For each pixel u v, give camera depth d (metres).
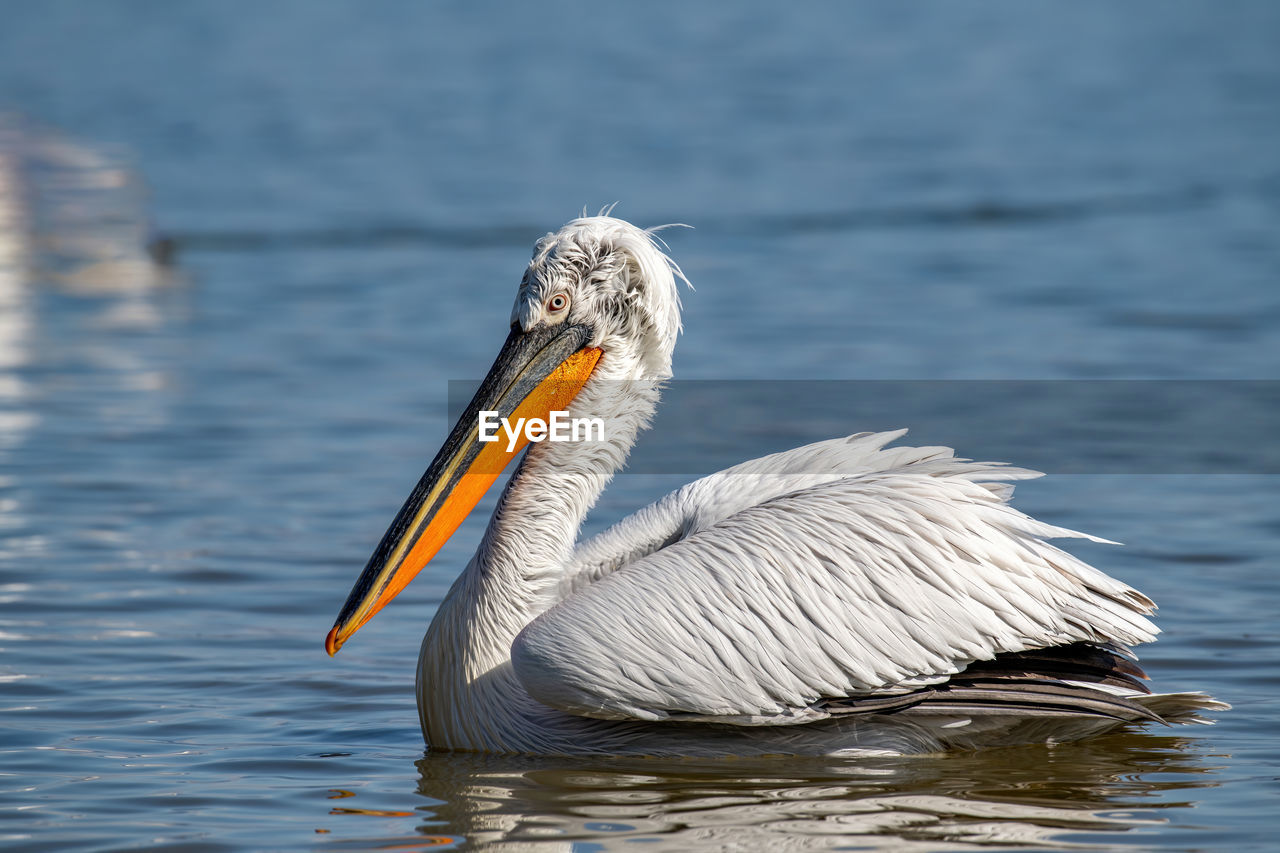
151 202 35.16
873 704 7.87
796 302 25.09
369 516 13.78
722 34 80.00
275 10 96.25
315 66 66.94
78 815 7.21
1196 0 107.44
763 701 7.75
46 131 36.69
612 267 8.70
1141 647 9.98
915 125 49.09
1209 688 9.20
